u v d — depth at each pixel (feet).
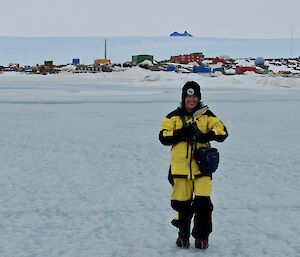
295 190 26.17
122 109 82.33
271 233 18.94
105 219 20.62
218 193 25.43
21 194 24.91
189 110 16.88
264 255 16.56
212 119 16.71
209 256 16.40
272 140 46.78
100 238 18.20
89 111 78.23
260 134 51.42
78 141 44.70
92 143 43.45
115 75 315.17
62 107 86.33
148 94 133.39
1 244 17.54
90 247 17.24
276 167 32.83
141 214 21.36
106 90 155.53
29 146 41.47
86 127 56.18
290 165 33.63
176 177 16.62
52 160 34.78
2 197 24.30
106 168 31.91
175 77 242.78
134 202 23.40
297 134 51.67
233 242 17.89
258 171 31.42
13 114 72.33
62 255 16.44
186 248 17.19
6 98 111.45
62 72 359.25
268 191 25.93
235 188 26.61
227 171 31.37
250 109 85.61
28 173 30.17
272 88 186.91
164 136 16.51
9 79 278.46
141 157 36.19
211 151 16.16
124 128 55.26
